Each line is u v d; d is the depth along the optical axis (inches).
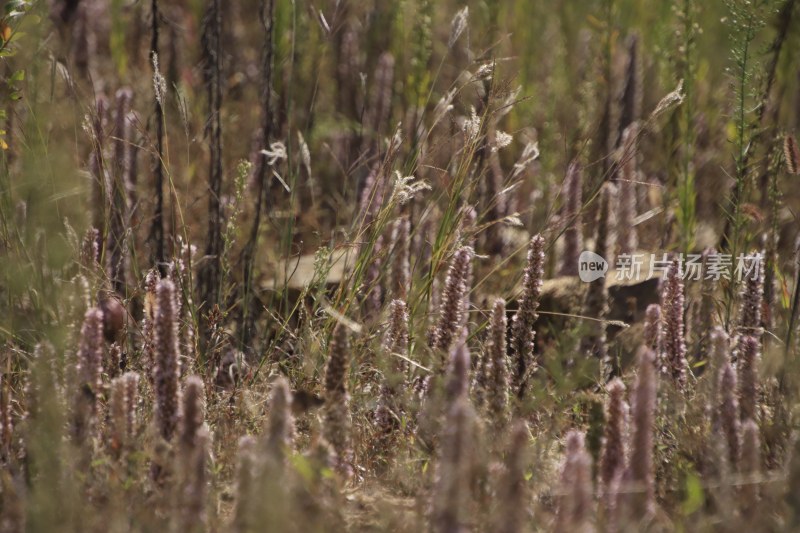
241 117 467.2
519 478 171.2
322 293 306.5
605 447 201.0
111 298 290.7
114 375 259.0
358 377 273.7
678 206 359.3
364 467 242.5
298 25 480.4
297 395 266.5
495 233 360.5
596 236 320.2
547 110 472.1
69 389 215.3
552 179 407.2
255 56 522.0
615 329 330.3
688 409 243.0
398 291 314.2
